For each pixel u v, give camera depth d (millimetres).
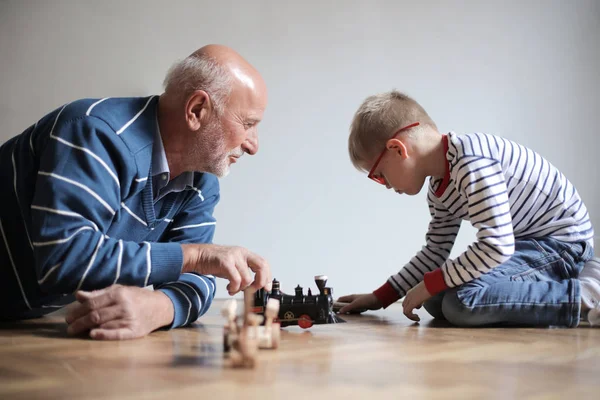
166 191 1495
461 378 885
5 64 3172
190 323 1531
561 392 803
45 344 1158
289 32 3230
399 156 1667
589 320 1586
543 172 1688
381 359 1041
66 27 3199
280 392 781
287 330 1476
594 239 3055
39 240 1198
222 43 3217
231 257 1342
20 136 1443
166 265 1275
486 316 1555
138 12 3217
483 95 3203
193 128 1413
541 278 1650
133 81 3197
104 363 967
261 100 1481
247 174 3160
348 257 3146
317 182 3172
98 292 1229
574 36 3201
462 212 1732
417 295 1648
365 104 1739
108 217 1273
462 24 3227
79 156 1232
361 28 3238
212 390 787
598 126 3184
